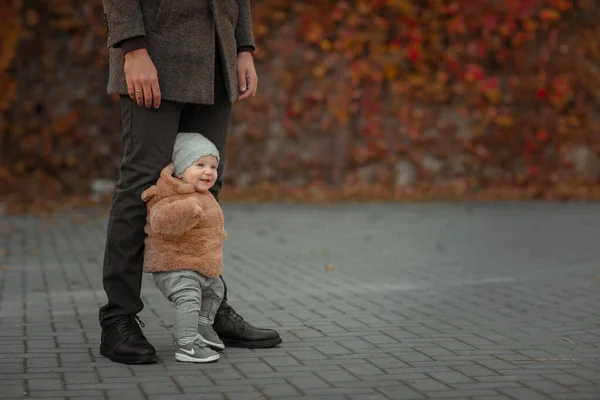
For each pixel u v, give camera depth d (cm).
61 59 1524
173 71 491
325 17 1581
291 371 471
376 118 1608
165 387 437
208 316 513
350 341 549
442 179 1630
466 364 487
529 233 1126
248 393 427
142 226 497
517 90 1633
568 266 871
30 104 1515
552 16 1608
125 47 479
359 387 439
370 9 1583
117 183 502
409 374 465
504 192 1611
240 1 547
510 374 464
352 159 1611
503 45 1627
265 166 1603
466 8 1603
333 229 1175
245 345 527
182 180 495
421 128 1617
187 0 495
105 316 502
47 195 1491
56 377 456
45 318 622
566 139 1647
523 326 597
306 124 1603
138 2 486
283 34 1582
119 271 496
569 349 526
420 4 1600
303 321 617
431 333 574
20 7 1466
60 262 902
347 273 841
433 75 1612
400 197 1560
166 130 492
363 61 1592
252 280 801
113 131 1543
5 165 1509
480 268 866
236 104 1589
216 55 518
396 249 998
